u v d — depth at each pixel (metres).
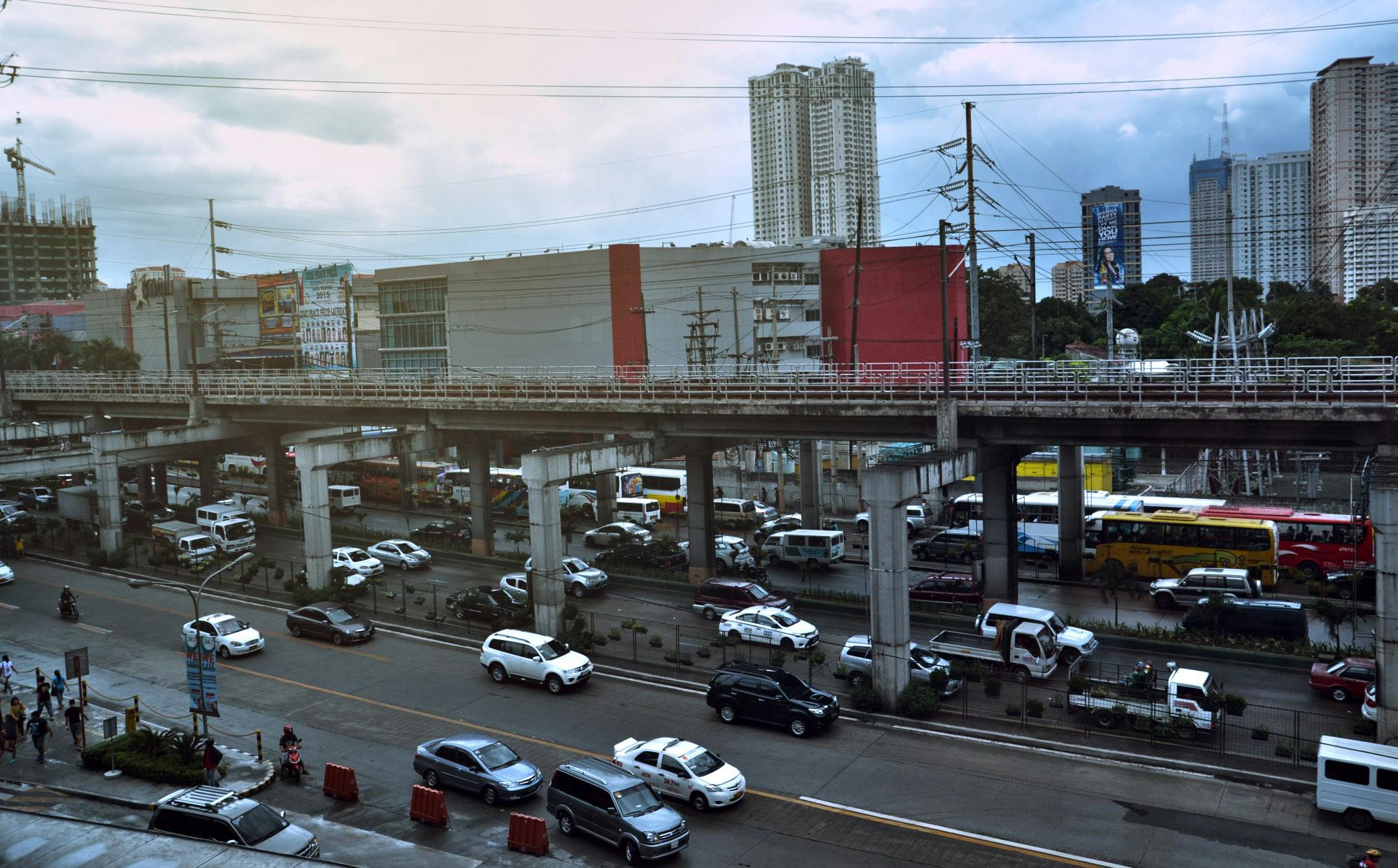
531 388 63.00
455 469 97.56
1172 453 111.06
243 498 92.88
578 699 41.81
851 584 61.59
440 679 44.72
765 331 109.50
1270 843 27.73
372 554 68.38
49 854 20.80
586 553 72.12
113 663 47.62
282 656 48.62
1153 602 55.19
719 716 39.12
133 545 72.44
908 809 30.52
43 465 67.50
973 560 64.25
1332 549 57.97
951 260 96.00
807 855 27.78
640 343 103.81
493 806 31.16
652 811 27.91
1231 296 61.44
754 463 108.00
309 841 25.73
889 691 39.47
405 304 118.06
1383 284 128.50
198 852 20.70
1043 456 82.31
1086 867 26.66
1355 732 34.88
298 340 126.06
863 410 49.25
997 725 37.28
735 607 52.94
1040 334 136.12
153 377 95.06
